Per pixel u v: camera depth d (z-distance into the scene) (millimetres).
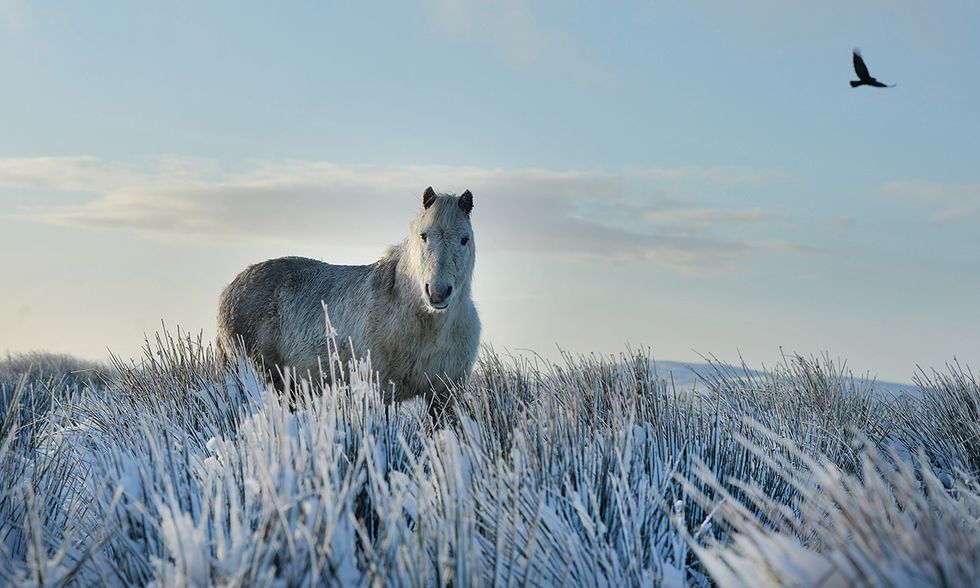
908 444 5820
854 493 2443
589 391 5340
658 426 4656
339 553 2621
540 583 2693
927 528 2172
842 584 2092
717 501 3797
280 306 6945
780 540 2340
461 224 5633
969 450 5387
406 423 4602
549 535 2996
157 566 2578
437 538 2723
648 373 5691
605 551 2967
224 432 5273
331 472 3080
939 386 6262
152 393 5859
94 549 2828
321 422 3461
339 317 6379
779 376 6801
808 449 4816
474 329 6070
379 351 6070
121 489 2879
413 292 5781
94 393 6652
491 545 2992
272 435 3424
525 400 5793
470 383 6152
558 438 3863
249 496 2963
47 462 4324
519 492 3195
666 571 3115
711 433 4648
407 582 2596
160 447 3605
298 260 7281
